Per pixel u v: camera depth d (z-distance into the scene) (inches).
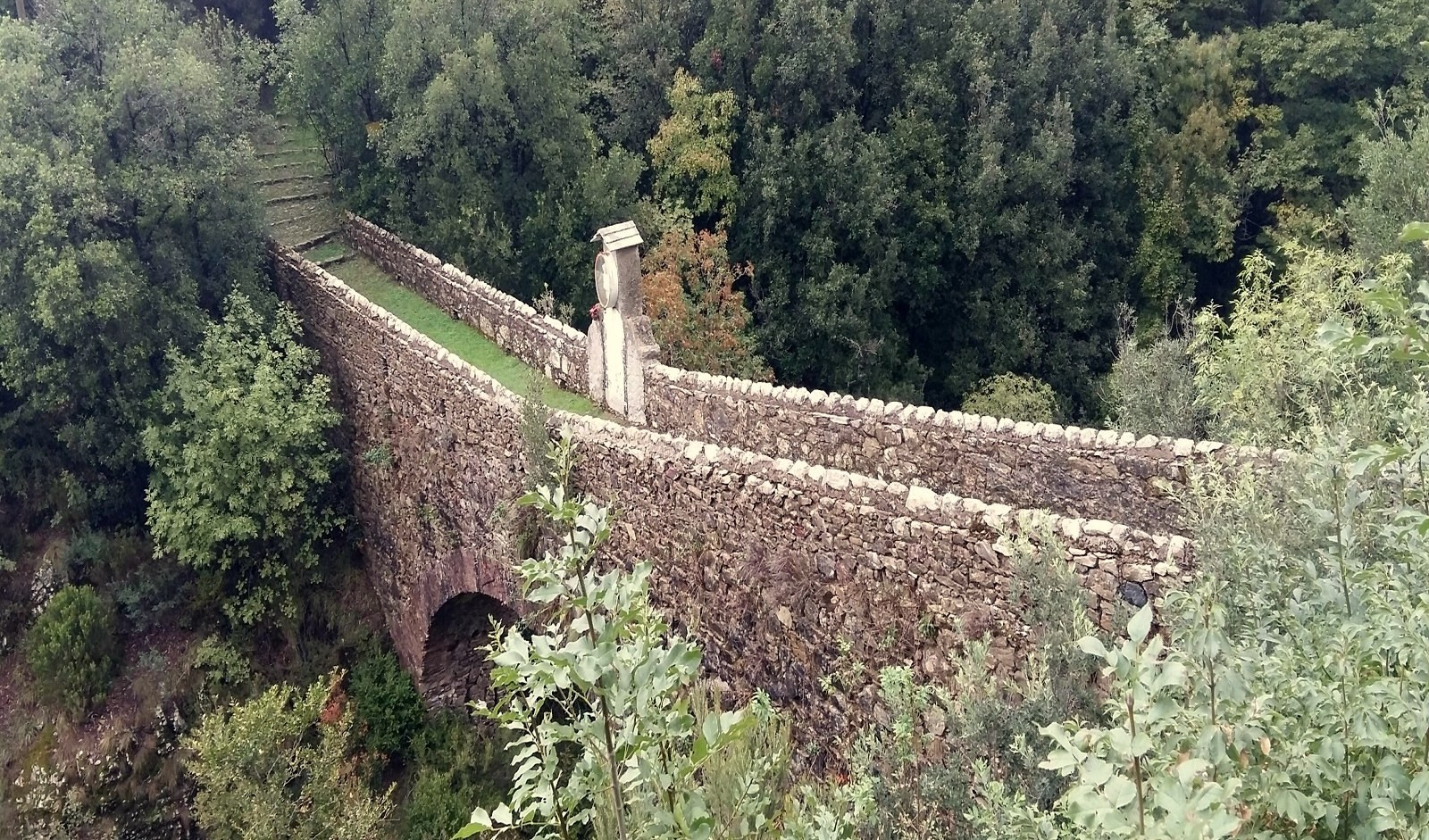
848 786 314.8
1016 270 1205.1
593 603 183.5
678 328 971.9
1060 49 1275.8
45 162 753.0
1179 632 209.8
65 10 840.9
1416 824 165.9
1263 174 1264.8
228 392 796.0
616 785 183.0
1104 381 1148.5
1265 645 221.8
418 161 1012.5
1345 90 1289.4
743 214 1157.1
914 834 307.7
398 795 749.3
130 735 741.3
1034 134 1209.4
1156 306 1252.5
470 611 794.8
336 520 858.8
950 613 396.5
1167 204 1268.5
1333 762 173.0
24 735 737.6
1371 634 187.3
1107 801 143.6
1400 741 174.4
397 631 850.1
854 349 1108.5
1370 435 343.6
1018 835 220.2
